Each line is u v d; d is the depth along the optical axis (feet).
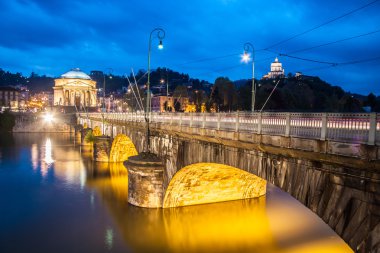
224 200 131.85
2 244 96.32
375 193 42.91
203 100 434.30
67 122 501.97
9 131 485.56
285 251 92.84
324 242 97.60
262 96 297.33
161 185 119.55
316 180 52.31
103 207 128.47
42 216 119.75
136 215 117.60
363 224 44.32
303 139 52.80
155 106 553.64
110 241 98.84
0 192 152.46
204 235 103.35
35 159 245.86
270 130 62.18
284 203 133.18
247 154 71.72
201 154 92.17
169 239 100.53
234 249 93.76
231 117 75.66
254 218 115.55
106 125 245.04
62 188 159.43
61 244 96.68
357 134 44.68
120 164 225.15
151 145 128.77
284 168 60.13
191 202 125.08
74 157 256.52
